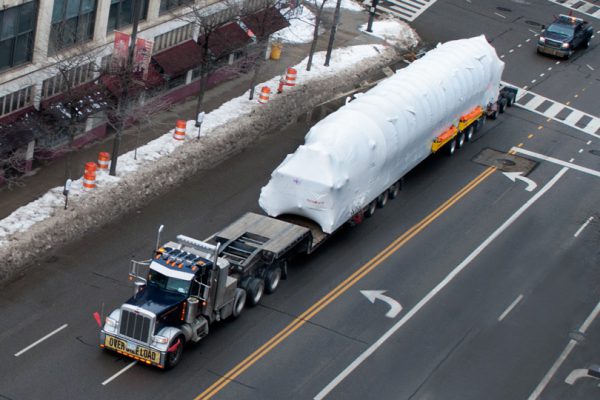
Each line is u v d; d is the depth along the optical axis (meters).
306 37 84.38
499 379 45.47
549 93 83.25
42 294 46.78
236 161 62.75
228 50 68.62
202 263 43.25
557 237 59.47
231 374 42.94
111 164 57.16
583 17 104.62
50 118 55.72
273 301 48.69
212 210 56.66
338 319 48.12
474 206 61.91
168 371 42.47
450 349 47.22
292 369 43.91
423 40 90.06
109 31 61.75
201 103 64.19
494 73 71.19
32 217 51.88
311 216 52.38
